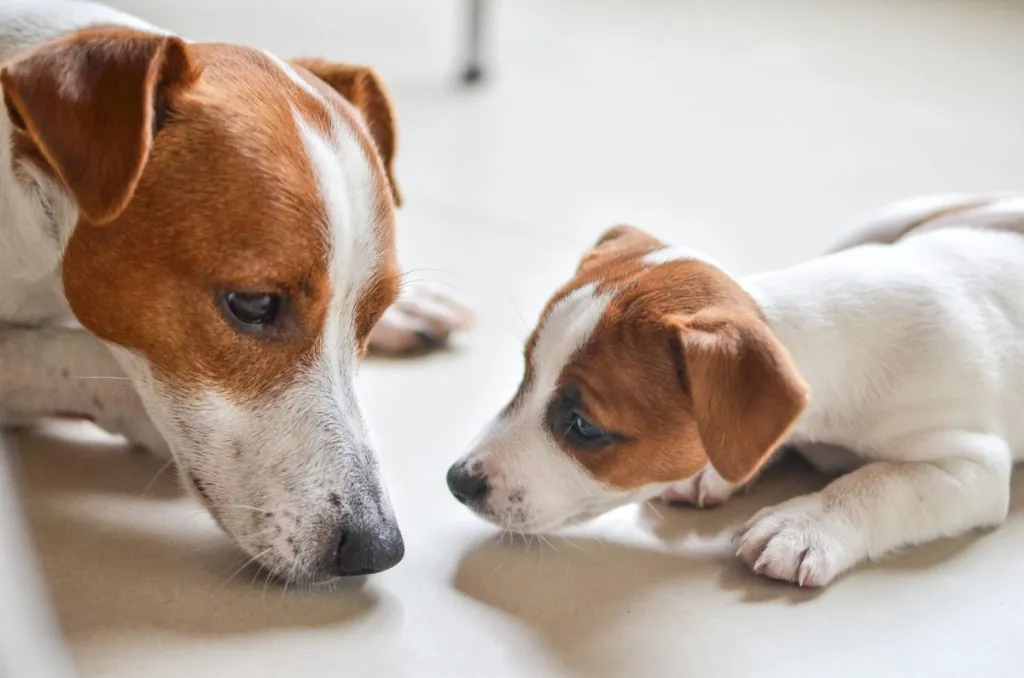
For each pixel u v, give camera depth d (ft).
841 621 5.48
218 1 15.98
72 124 4.76
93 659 4.77
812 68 14.33
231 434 5.23
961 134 12.17
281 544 5.23
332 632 5.15
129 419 6.14
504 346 8.03
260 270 4.96
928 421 6.24
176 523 5.79
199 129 5.06
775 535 5.82
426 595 5.51
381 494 5.36
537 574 5.75
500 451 5.83
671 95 13.37
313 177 5.13
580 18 16.35
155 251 5.01
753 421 5.32
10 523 4.18
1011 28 15.89
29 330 6.06
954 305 6.42
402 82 13.42
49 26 5.94
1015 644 5.36
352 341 5.46
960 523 6.08
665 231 9.77
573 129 12.24
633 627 5.39
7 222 5.52
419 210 10.11
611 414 5.59
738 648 5.27
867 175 11.09
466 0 13.16
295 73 5.67
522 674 5.00
